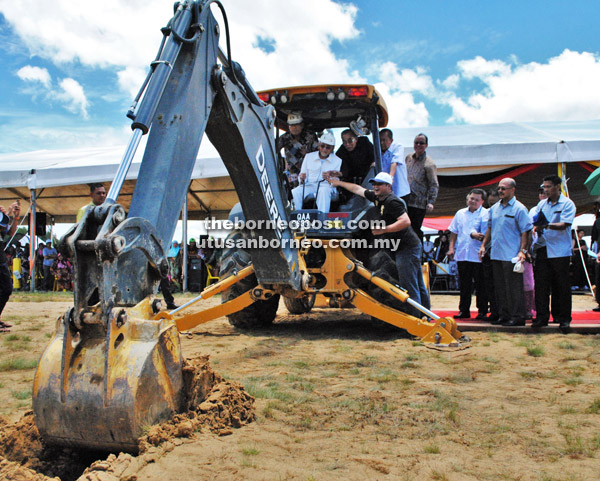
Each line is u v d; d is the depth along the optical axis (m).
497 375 3.64
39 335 5.73
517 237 5.81
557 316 6.23
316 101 5.61
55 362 2.07
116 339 2.03
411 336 5.29
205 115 2.84
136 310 2.15
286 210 4.21
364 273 5.12
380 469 2.05
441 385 3.37
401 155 6.08
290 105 5.68
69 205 18.31
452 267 13.22
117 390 1.97
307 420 2.63
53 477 1.99
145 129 2.40
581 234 13.70
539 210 5.82
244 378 3.53
